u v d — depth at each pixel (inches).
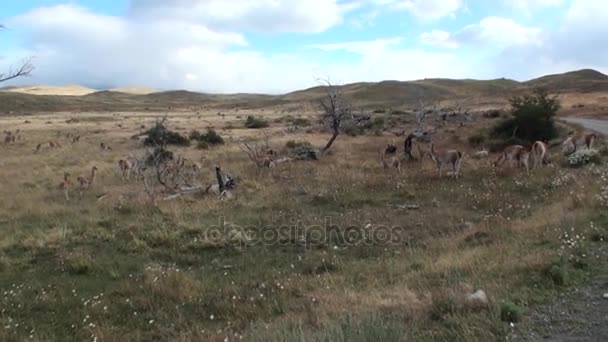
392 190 733.9
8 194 770.2
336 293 320.2
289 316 280.4
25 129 2103.8
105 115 3900.1
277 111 4886.8
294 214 604.4
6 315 328.8
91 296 364.2
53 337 289.3
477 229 465.7
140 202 676.1
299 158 1111.0
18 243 508.7
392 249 458.6
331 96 1252.5
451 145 1310.3
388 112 3201.3
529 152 831.7
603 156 826.2
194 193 756.6
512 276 299.6
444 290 279.6
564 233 369.7
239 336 245.6
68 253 470.6
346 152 1218.6
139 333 291.4
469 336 217.5
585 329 220.1
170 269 414.0
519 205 569.9
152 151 1045.8
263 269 421.4
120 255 474.0
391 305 274.1
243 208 644.7
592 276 285.3
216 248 488.1
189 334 277.6
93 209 655.8
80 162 1131.3
